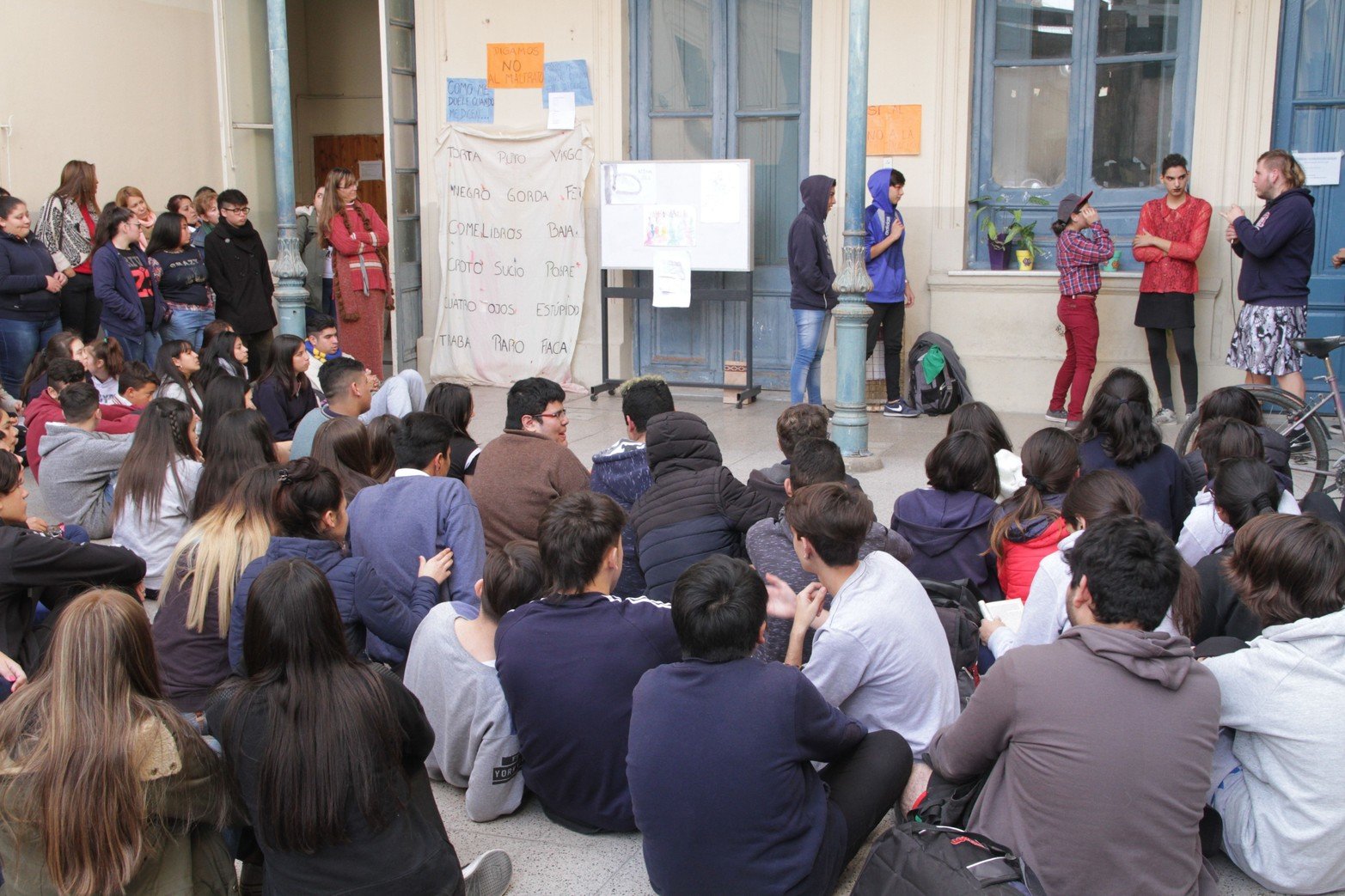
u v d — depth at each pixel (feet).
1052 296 26.58
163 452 15.72
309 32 39.04
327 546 10.91
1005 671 8.25
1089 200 26.96
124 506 15.75
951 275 27.32
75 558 11.60
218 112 33.60
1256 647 8.92
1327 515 13.21
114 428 19.89
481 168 31.30
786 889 8.30
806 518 9.82
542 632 9.86
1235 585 9.27
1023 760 8.05
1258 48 24.53
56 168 29.07
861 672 9.83
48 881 7.39
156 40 31.48
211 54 33.40
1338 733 8.62
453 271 31.99
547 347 31.58
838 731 8.80
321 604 7.63
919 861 8.11
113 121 30.42
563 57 30.27
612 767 9.98
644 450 14.55
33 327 24.95
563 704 9.81
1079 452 13.35
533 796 11.16
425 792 8.39
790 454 14.14
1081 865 7.82
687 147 30.27
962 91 26.94
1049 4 26.61
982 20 27.07
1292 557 8.77
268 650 7.59
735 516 12.59
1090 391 26.63
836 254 28.73
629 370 31.60
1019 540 12.07
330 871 7.66
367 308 29.32
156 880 7.64
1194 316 25.29
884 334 27.45
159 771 7.36
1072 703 7.93
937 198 27.45
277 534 11.03
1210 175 25.32
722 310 30.58
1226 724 8.98
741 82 29.48
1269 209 22.54
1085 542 8.39
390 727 7.70
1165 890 7.92
